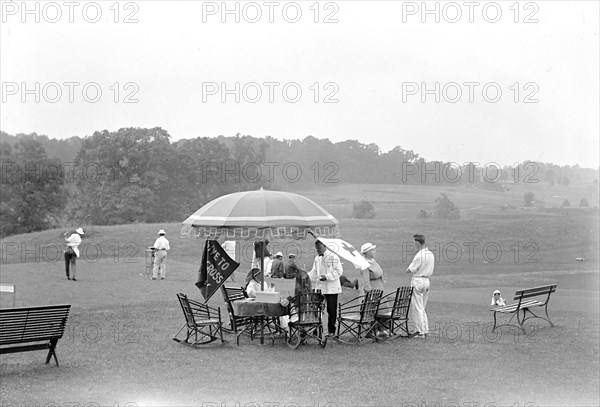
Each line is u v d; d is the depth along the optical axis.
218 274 15.35
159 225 53.72
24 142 72.94
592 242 41.22
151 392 10.88
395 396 10.92
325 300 15.79
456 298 25.02
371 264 15.58
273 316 14.99
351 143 67.69
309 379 11.95
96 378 11.82
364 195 61.88
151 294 24.23
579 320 19.05
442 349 14.55
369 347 14.68
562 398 10.98
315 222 14.97
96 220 67.56
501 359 13.42
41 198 71.00
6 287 20.56
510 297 26.17
